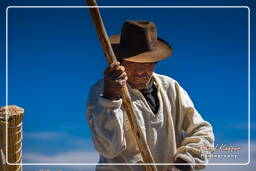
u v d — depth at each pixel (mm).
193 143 4410
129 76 4227
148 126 4270
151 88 4387
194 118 4504
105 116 3965
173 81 4500
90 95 4230
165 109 4371
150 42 4215
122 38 4242
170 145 4363
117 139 4012
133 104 4250
